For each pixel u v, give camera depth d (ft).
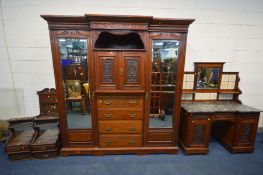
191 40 8.30
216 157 7.37
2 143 8.25
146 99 6.77
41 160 7.02
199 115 7.06
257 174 6.35
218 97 8.80
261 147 8.20
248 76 8.90
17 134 7.68
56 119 7.82
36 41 7.99
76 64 6.62
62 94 6.66
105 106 6.81
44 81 8.44
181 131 7.97
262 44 8.55
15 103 8.63
